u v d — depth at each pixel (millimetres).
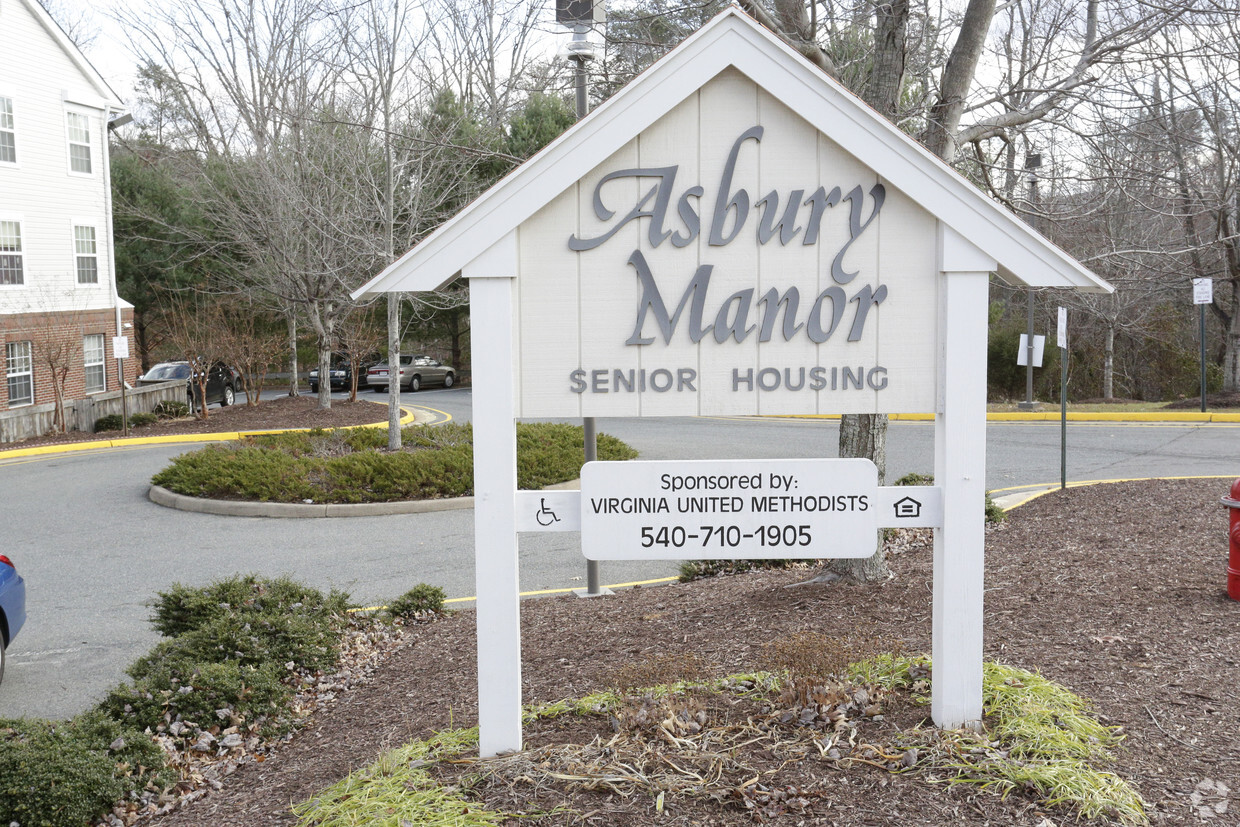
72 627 8477
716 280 4426
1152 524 8523
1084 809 3557
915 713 4492
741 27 4223
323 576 10062
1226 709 4438
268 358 29391
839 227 4398
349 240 18516
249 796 4652
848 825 3547
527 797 3844
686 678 4984
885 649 5289
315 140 19375
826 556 4375
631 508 4352
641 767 3990
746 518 4367
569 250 4398
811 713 4402
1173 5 7395
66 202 27141
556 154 4266
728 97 4363
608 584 9195
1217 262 23578
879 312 4414
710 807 3705
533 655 6211
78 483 16406
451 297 23031
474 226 4270
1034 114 7938
